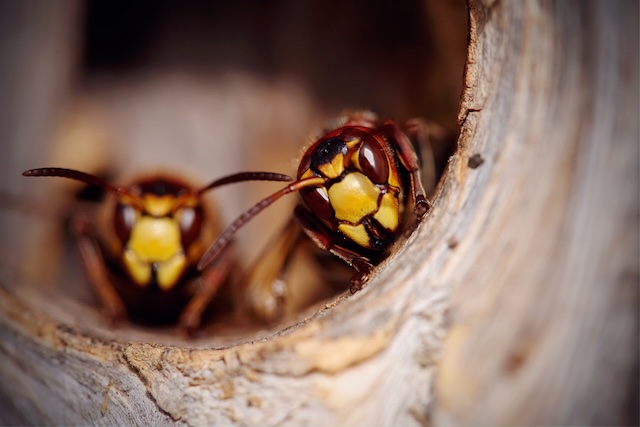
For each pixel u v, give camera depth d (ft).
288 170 0.28
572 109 0.21
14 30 0.31
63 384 0.24
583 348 0.21
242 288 0.30
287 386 0.21
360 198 0.23
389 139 0.24
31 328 0.25
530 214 0.21
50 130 0.32
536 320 0.21
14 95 0.31
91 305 0.30
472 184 0.22
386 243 0.24
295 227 0.28
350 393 0.21
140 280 0.28
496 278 0.21
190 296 0.29
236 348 0.22
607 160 0.21
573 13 0.21
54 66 0.32
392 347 0.21
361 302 0.22
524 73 0.22
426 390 0.21
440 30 0.31
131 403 0.23
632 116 0.21
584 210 0.21
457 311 0.21
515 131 0.22
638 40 0.21
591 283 0.21
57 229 0.31
